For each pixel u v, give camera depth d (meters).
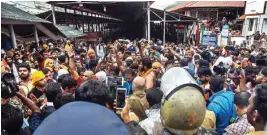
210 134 1.83
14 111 2.61
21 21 11.37
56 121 1.01
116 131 1.00
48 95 3.37
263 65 7.09
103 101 2.07
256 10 25.80
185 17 26.05
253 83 5.20
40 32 16.62
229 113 3.41
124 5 21.30
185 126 1.62
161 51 11.86
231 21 34.03
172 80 1.73
